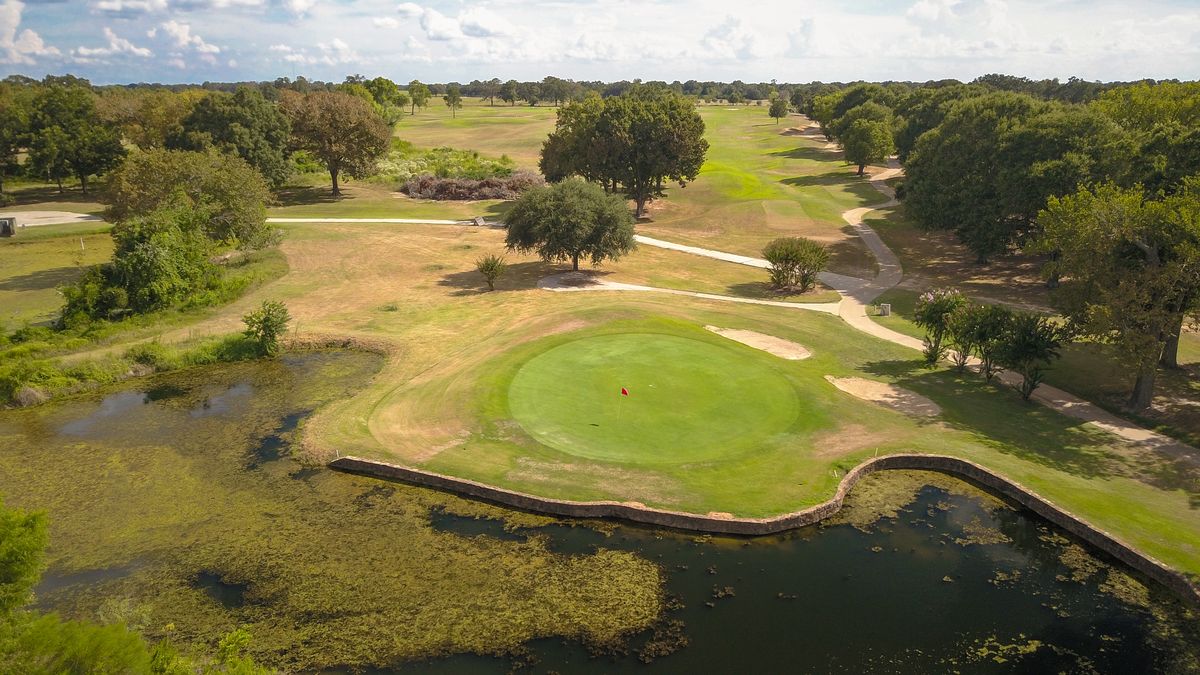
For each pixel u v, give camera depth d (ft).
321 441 98.58
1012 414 106.42
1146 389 106.11
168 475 91.71
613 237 185.16
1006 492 85.25
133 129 327.47
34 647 42.98
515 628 62.49
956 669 57.62
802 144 488.02
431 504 83.51
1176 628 63.21
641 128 262.06
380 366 130.62
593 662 58.23
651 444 93.71
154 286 150.51
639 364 118.73
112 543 76.69
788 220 261.44
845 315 160.15
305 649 60.18
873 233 245.24
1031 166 171.94
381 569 71.05
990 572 71.05
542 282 185.47
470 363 123.24
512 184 316.40
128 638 45.55
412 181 321.73
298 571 71.00
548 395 108.06
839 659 58.54
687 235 249.75
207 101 287.69
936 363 128.06
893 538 76.84
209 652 59.67
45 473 92.58
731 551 74.18
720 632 61.82
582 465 88.58
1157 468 90.07
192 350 133.18
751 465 88.74
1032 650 60.08
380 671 57.67
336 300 169.48
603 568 71.10
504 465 89.15
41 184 322.14
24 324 143.95
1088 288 107.34
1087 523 76.89
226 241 193.88
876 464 90.63
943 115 326.24
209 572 71.20
